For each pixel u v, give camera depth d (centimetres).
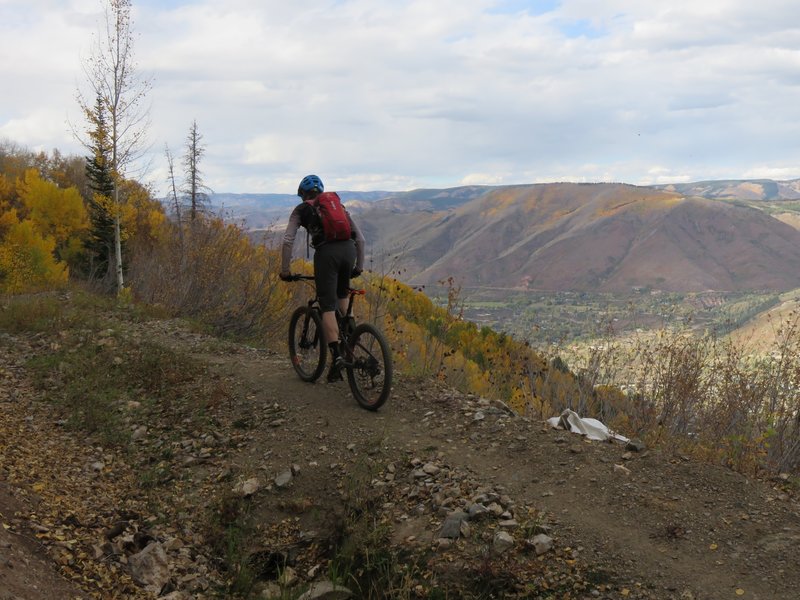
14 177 4894
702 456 445
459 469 427
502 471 422
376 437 487
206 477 461
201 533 395
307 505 417
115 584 312
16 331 886
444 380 696
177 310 1116
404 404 552
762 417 552
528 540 336
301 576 360
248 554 373
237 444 507
